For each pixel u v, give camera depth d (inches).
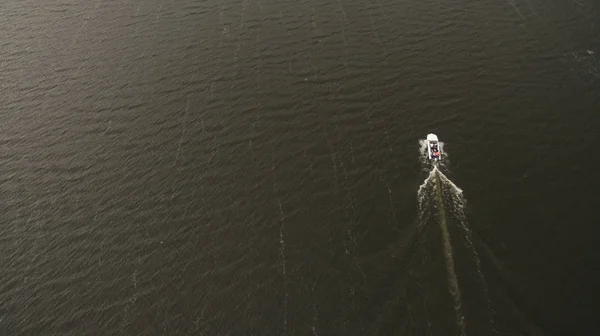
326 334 1350.9
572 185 1626.5
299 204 1695.4
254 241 1603.1
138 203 1761.8
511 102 1953.7
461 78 2092.8
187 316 1430.9
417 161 1777.8
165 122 2065.7
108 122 2092.8
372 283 1444.4
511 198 1611.7
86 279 1551.4
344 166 1801.2
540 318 1300.4
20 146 2025.1
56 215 1752.0
